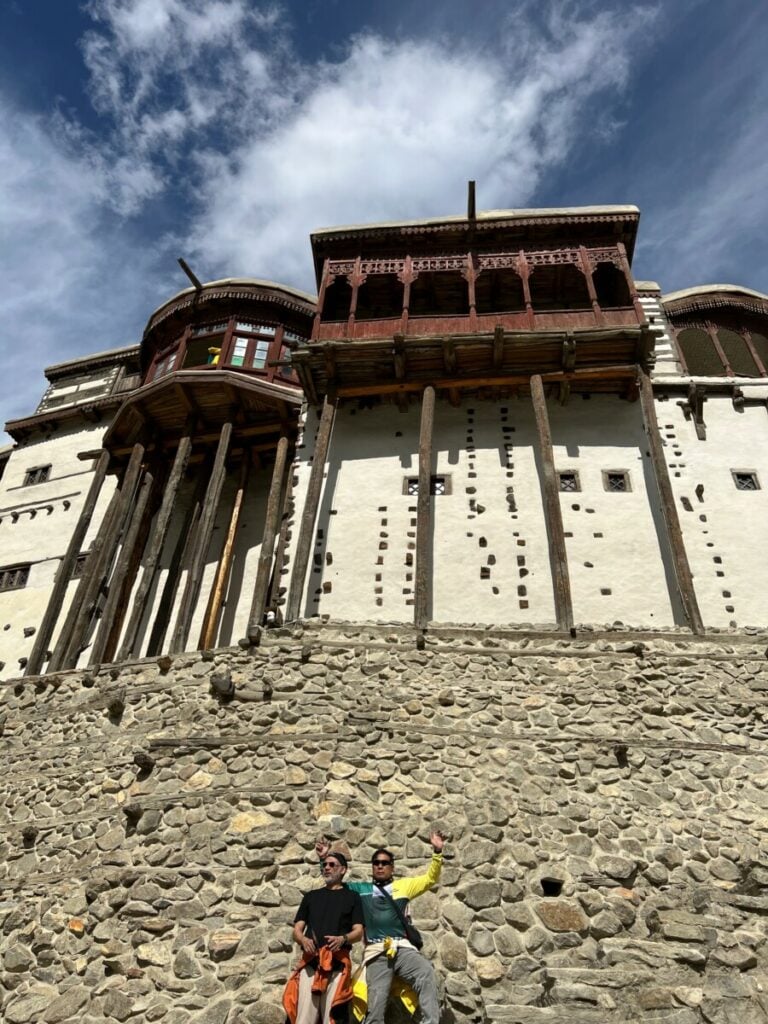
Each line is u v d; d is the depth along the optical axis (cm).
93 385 2409
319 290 1669
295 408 1659
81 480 2106
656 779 972
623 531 1415
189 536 1705
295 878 872
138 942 845
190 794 994
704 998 741
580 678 1100
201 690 1150
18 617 1847
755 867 872
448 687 1095
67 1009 807
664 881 858
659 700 1067
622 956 780
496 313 1559
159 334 2038
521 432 1570
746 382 1678
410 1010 659
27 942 905
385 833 910
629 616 1305
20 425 2305
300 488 1544
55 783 1121
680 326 1919
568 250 1669
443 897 840
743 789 962
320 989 597
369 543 1441
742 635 1149
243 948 810
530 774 976
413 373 1567
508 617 1316
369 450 1585
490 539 1419
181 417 1733
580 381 1569
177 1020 764
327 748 1018
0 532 2077
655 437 1416
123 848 957
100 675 1271
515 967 772
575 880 857
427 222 1700
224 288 1934
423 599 1239
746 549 1395
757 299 1934
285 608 1389
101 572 1517
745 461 1543
